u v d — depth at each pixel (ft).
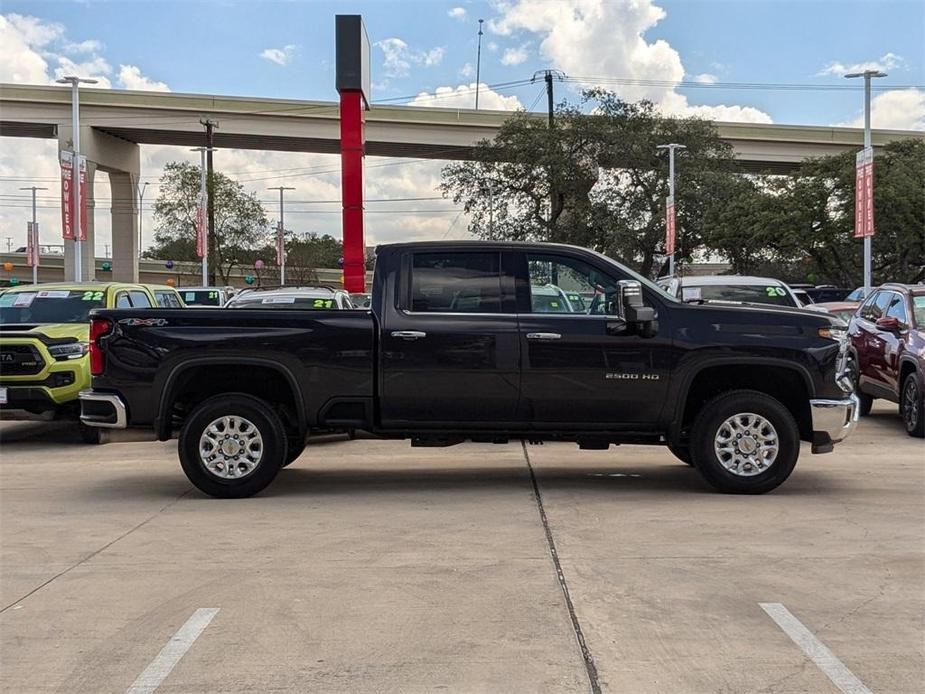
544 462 29.63
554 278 23.54
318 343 23.13
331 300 41.96
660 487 25.08
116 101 173.78
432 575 16.92
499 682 12.25
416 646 13.50
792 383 23.70
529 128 131.85
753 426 23.34
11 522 21.43
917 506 22.41
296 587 16.28
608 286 23.38
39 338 31.94
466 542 19.24
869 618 14.57
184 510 22.59
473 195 136.36
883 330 36.55
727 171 141.28
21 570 17.51
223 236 177.99
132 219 199.11
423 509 22.49
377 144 187.01
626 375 22.88
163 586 16.42
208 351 23.20
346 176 64.03
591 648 13.39
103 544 19.36
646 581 16.48
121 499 24.07
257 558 18.13
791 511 21.88
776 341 22.91
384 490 24.99
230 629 14.25
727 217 126.11
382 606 15.24
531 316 23.13
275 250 203.62
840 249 123.34
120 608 15.28
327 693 11.95
